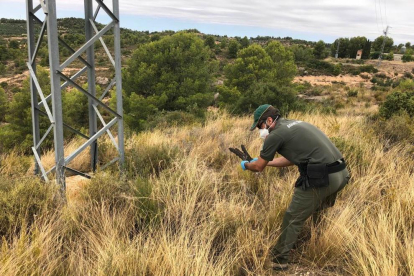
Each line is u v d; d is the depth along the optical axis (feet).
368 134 19.60
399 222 9.77
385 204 11.29
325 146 9.46
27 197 10.91
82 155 20.11
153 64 77.41
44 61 186.29
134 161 15.89
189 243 9.59
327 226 10.31
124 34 367.45
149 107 70.23
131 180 13.73
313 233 10.24
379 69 251.60
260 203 12.67
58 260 8.96
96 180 12.57
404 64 275.59
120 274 8.02
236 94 90.74
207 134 24.88
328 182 9.20
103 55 247.91
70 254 9.25
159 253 8.66
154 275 8.19
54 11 12.18
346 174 9.93
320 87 118.11
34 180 11.81
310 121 27.37
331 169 9.39
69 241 9.91
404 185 12.40
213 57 276.21
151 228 10.37
